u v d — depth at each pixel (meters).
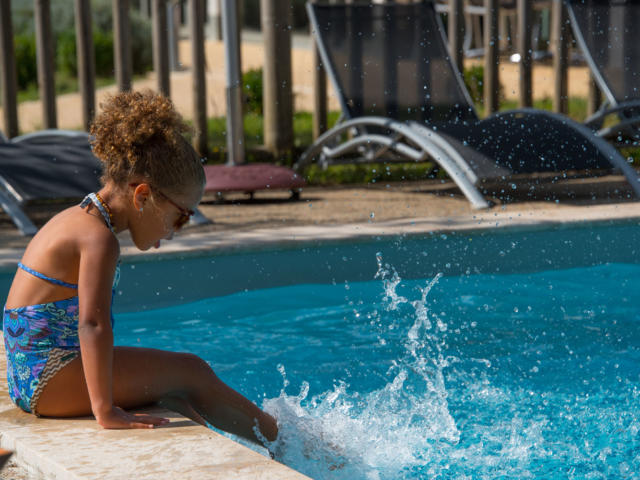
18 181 5.34
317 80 8.02
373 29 7.73
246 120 10.84
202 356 3.44
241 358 3.42
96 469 1.68
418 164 8.23
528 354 3.42
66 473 1.67
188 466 1.69
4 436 1.90
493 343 3.57
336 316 4.02
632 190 6.68
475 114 7.57
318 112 8.10
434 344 3.57
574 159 6.17
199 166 2.06
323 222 5.50
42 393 1.99
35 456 1.78
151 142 1.97
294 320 3.96
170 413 2.06
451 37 8.09
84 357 1.91
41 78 7.15
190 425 1.96
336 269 4.70
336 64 7.50
